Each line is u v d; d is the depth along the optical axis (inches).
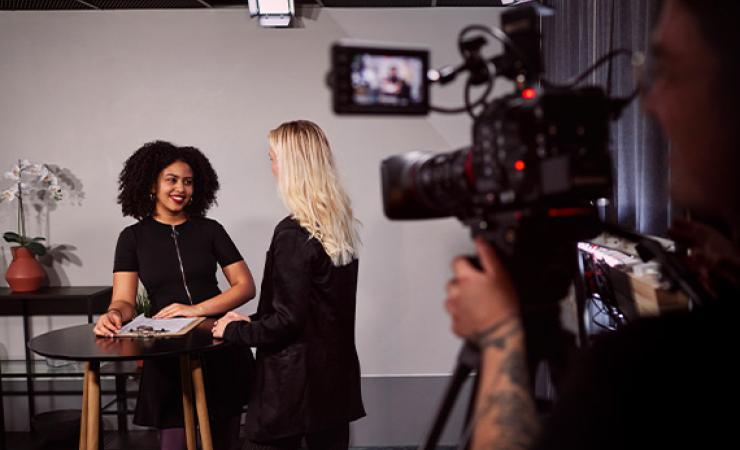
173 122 184.2
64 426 161.8
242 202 185.8
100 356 87.6
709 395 18.7
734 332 19.0
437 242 187.5
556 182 26.0
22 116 182.7
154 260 116.0
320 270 86.4
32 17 181.6
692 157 19.5
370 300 188.2
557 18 143.9
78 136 183.0
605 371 19.7
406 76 29.6
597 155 26.7
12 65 182.1
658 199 87.5
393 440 154.3
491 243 28.7
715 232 30.8
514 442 22.6
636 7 88.6
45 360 170.6
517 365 23.9
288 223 86.9
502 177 28.0
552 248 28.8
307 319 86.4
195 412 111.0
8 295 165.6
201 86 183.9
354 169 185.9
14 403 179.0
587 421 19.4
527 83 29.7
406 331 188.7
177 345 92.3
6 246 183.6
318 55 183.8
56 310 184.7
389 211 35.4
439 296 187.9
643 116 90.1
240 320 93.9
